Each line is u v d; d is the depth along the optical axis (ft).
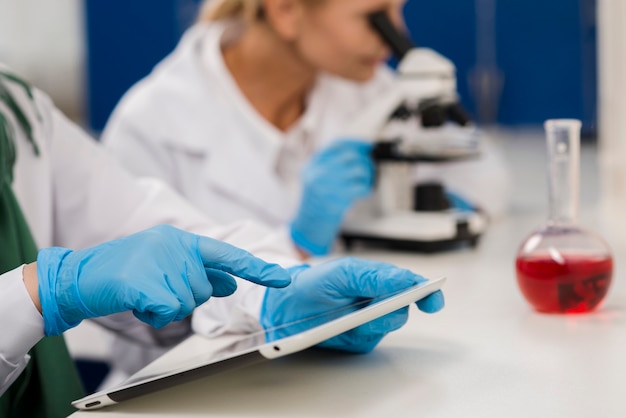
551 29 15.40
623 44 6.87
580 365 2.92
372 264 3.10
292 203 6.72
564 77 15.48
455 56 15.90
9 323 2.75
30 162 3.97
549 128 3.65
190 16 15.94
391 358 3.05
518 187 9.51
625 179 6.95
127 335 4.29
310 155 7.04
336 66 6.59
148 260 2.67
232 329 3.39
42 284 2.71
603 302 3.68
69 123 4.32
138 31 16.25
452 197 6.57
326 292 3.09
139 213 4.21
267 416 2.52
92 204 4.19
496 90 15.81
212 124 6.69
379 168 5.91
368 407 2.57
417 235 5.61
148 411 2.60
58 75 17.42
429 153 5.73
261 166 6.65
